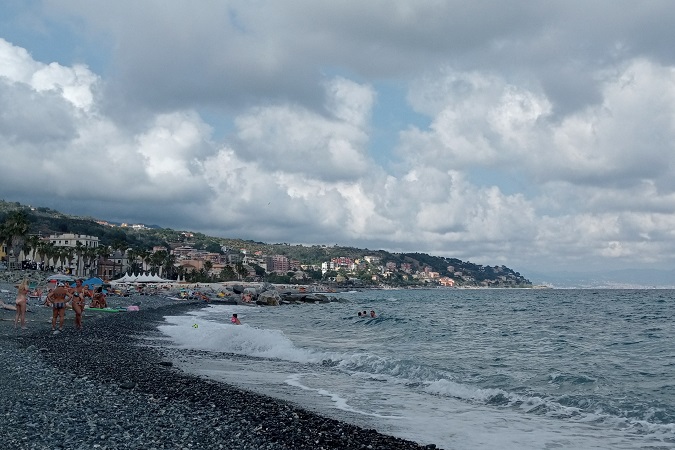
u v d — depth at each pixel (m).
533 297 176.88
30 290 65.94
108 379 17.23
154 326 44.66
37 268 152.50
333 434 12.21
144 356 24.89
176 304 91.12
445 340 37.81
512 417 15.48
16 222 137.00
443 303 124.19
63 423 11.36
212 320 59.78
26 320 37.81
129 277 130.88
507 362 26.52
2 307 42.94
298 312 85.06
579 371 23.50
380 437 12.30
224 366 23.95
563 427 14.39
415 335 41.44
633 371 23.52
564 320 59.09
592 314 71.44
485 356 28.77
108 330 36.94
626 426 14.57
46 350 23.36
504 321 57.00
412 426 14.25
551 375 22.33
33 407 12.66
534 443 12.86
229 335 33.31
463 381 21.33
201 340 33.62
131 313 58.19
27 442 9.92
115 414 12.55
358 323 55.91
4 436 10.20
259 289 142.00
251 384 19.73
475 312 78.75
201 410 13.70
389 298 176.12
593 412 16.12
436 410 16.20
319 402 16.97
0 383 15.42
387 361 24.84
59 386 15.46
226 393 16.14
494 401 17.59
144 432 11.22
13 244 143.50
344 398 17.70
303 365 25.14
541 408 16.56
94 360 21.53
